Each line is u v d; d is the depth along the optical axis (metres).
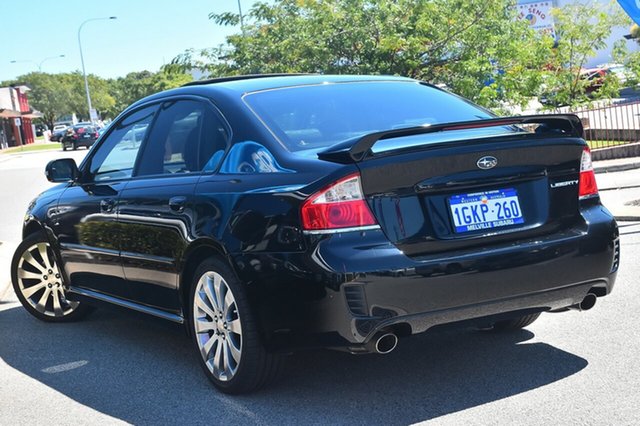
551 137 4.21
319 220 3.81
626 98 31.56
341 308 3.76
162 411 4.29
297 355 4.98
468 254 3.90
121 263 5.24
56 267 6.30
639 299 5.77
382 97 4.83
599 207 4.37
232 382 4.33
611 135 18.89
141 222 4.94
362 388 4.38
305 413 4.08
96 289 5.68
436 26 16.45
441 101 4.94
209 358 4.51
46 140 97.12
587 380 4.26
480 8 16.45
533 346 4.91
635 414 3.78
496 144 4.04
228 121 4.56
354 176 3.80
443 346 5.03
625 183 12.66
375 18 16.55
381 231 3.82
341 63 17.17
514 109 18.47
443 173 3.93
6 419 4.34
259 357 4.16
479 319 4.01
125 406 4.41
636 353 4.64
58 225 5.93
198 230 4.37
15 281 6.42
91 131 54.00
